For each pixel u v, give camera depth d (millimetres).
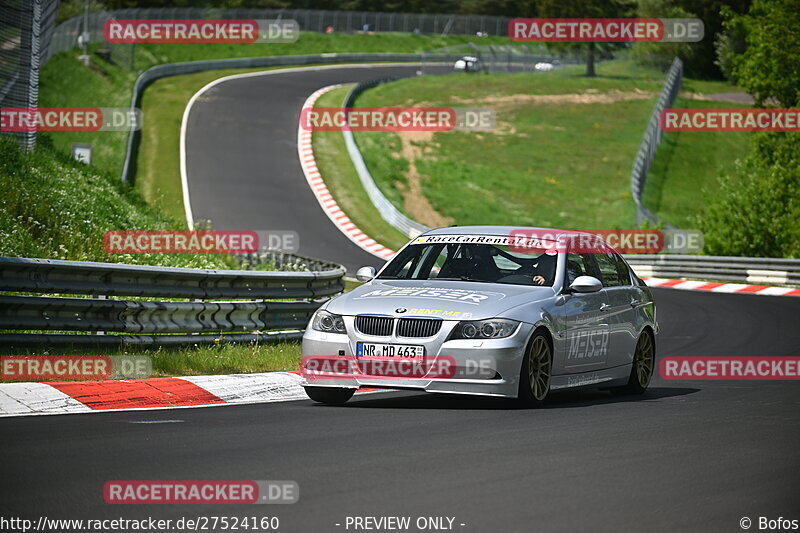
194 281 46156
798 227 130875
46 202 66250
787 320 83062
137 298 46312
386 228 172750
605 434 29375
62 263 39750
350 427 29938
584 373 38250
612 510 20141
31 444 25922
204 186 186250
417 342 33875
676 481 23047
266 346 48375
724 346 66500
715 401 38781
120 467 23266
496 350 33688
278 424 30344
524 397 34656
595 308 38844
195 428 29234
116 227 74250
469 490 21609
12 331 39938
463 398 37906
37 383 34438
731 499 21438
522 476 23125
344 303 35781
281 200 183250
